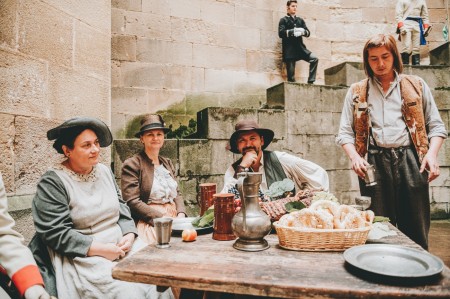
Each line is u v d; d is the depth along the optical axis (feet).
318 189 7.20
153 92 17.07
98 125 6.32
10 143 7.63
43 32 8.51
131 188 8.42
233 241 5.20
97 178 6.54
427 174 7.38
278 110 15.35
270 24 20.02
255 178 4.68
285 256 4.41
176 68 17.60
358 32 21.67
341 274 3.77
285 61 18.93
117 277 3.98
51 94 8.74
